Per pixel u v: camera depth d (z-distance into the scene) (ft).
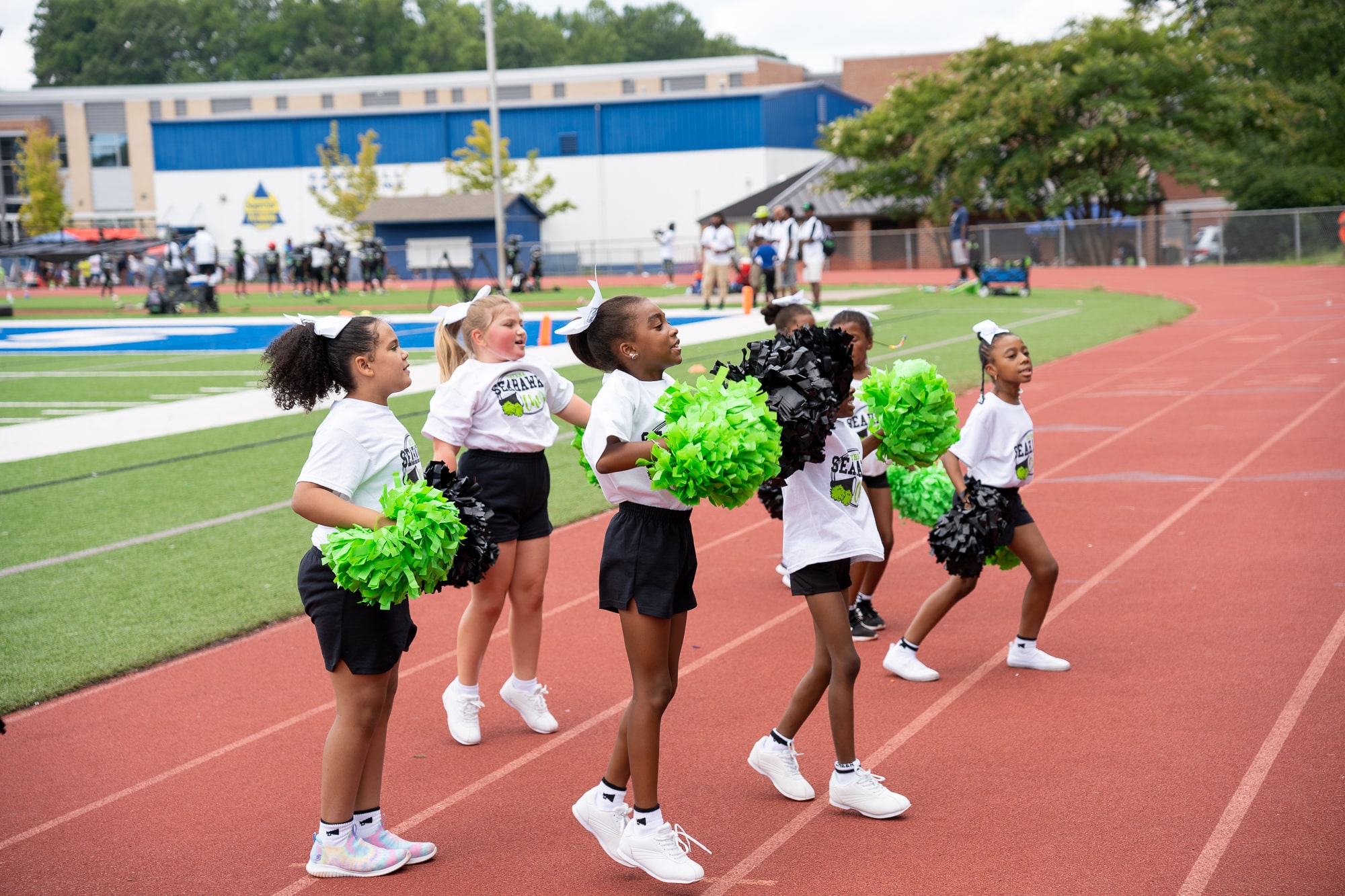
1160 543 25.11
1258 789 13.76
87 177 217.56
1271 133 139.03
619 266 170.81
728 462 11.39
